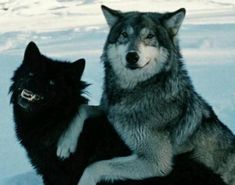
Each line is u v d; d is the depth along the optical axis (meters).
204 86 3.78
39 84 2.49
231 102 3.46
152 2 14.12
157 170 2.53
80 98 2.59
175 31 2.59
